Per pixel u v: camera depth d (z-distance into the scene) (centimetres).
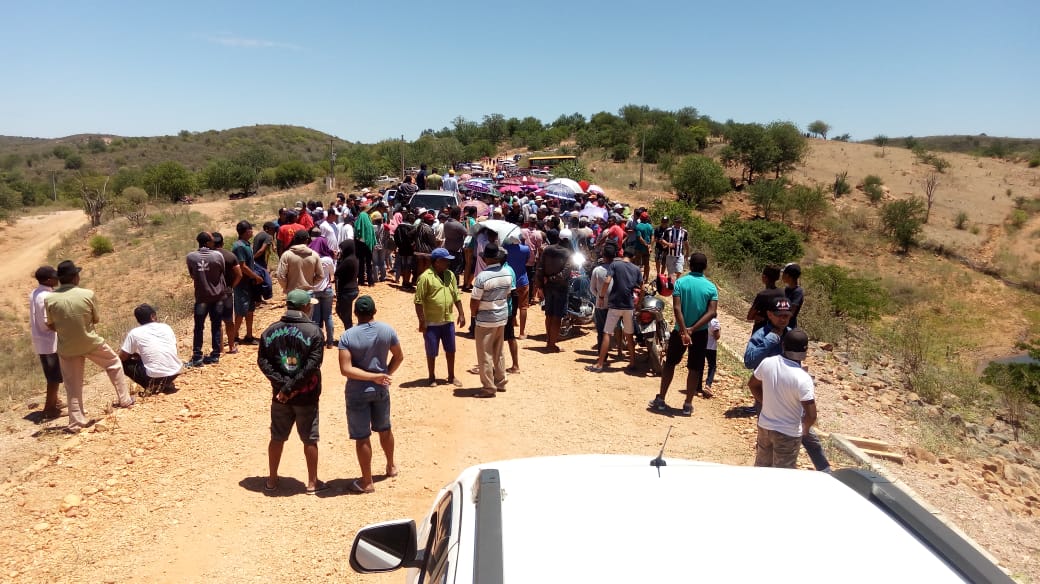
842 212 5206
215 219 4391
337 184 5981
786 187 5678
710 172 4853
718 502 226
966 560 197
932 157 7388
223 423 799
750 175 5859
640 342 1019
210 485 648
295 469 691
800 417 538
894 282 3903
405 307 1360
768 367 545
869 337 1673
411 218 1513
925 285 3938
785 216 4922
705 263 838
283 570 511
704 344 837
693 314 830
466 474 303
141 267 3102
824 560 196
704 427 815
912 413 1035
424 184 2102
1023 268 4306
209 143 16988
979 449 934
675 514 218
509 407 860
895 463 787
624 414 850
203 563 520
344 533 563
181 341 1173
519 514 218
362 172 5722
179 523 578
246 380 941
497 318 888
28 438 813
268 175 7375
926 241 4753
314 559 525
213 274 991
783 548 201
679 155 6719
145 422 799
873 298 2433
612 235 1381
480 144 7788
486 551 196
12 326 2653
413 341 1145
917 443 873
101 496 624
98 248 3603
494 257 877
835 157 7450
